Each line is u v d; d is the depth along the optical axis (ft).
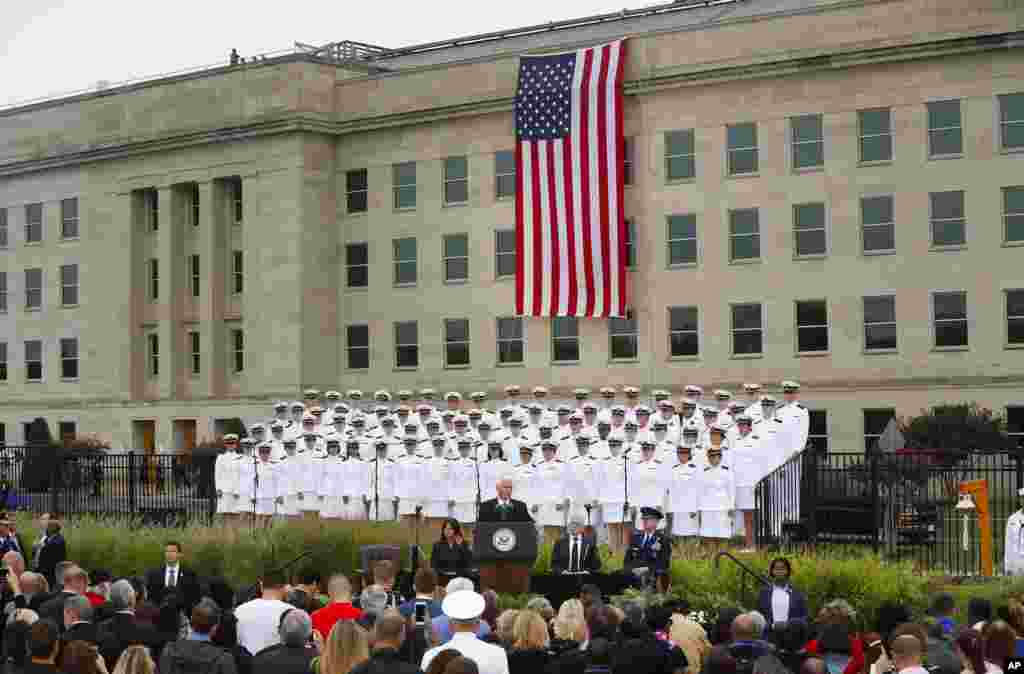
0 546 107.24
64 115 311.47
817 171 231.30
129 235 302.86
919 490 129.90
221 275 290.15
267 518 155.02
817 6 229.86
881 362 226.58
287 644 57.47
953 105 222.28
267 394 276.00
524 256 242.99
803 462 128.88
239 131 280.10
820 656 62.69
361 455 159.22
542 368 254.68
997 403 218.59
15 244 323.57
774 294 234.38
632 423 142.20
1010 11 216.13
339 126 277.64
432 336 268.00
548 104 241.14
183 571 88.12
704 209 239.71
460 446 150.30
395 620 53.11
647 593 85.97
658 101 243.19
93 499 175.63
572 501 140.46
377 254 274.77
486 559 91.86
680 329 241.96
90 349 309.63
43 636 54.13
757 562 100.63
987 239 220.02
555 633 62.75
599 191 238.27
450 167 267.39
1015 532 111.65
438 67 266.57
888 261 226.58
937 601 70.38
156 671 61.46
